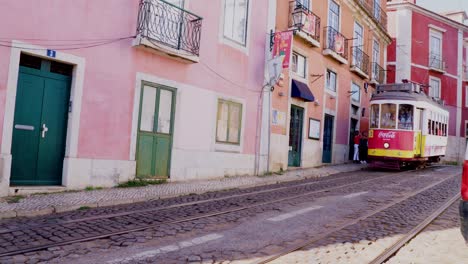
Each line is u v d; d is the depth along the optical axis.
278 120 14.70
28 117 8.04
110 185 9.14
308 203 7.99
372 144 16.67
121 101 9.36
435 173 16.09
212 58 11.73
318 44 16.77
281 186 11.00
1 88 7.40
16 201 6.91
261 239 5.25
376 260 4.43
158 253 4.53
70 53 8.37
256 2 13.54
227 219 6.38
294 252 4.70
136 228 5.60
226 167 12.28
